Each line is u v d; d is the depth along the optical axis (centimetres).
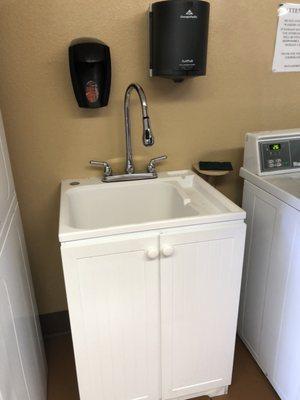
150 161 160
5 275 101
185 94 157
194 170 171
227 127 168
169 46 128
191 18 124
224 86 160
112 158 160
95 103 137
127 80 149
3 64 135
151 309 124
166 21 125
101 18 137
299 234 122
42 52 137
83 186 150
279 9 152
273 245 140
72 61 130
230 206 124
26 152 150
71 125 150
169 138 163
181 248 117
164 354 134
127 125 148
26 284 138
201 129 165
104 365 128
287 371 138
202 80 156
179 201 146
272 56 160
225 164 164
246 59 158
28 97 142
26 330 125
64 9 133
